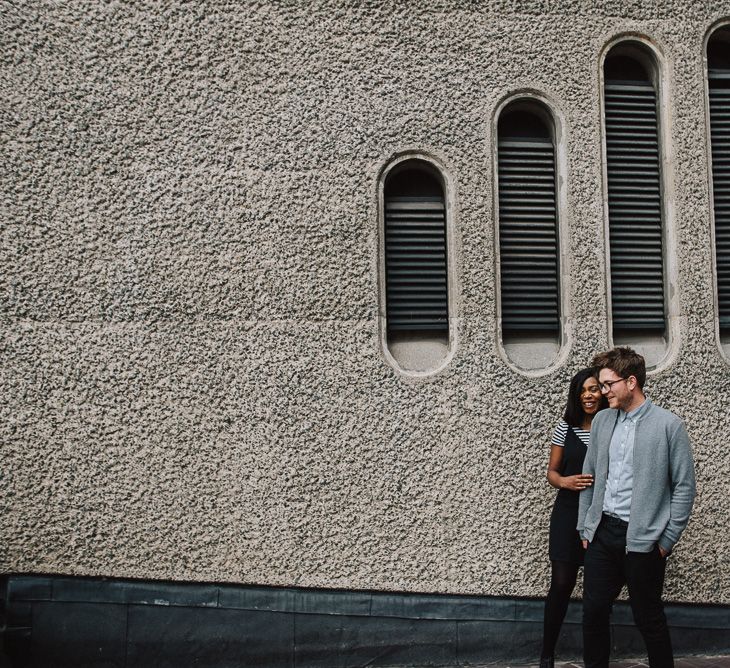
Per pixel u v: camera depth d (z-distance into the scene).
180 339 4.04
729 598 4.25
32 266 4.00
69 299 4.01
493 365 4.17
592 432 3.61
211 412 4.03
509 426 4.16
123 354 4.01
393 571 4.08
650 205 4.46
